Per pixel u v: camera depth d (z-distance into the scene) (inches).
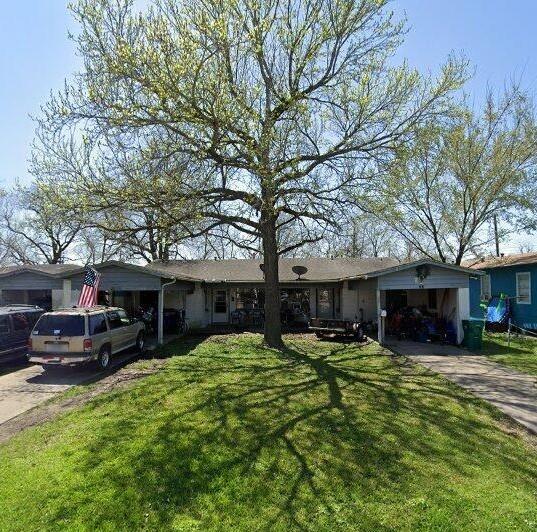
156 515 165.0
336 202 513.3
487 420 279.4
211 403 317.1
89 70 445.7
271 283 594.9
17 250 1509.6
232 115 429.4
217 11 435.8
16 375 439.2
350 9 487.5
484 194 799.7
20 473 201.5
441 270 605.0
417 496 176.6
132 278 619.5
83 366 472.1
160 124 434.3
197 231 594.9
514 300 799.7
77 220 470.3
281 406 308.0
